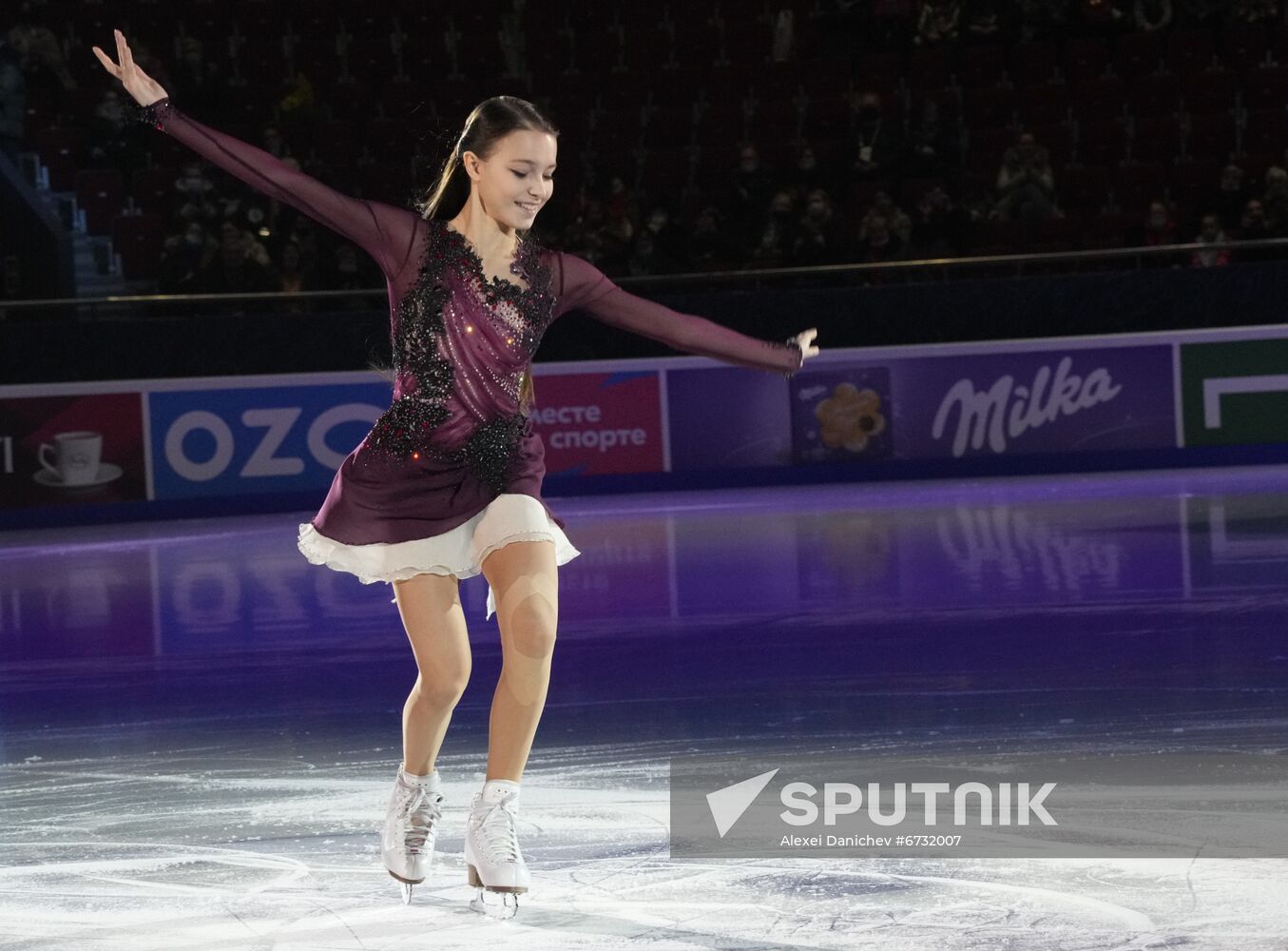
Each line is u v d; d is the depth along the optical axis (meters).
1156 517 29.36
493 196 9.45
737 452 40.44
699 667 17.64
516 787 9.30
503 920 9.30
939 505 33.78
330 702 16.77
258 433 39.44
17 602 26.00
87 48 49.19
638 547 29.14
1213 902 9.09
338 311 40.44
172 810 12.37
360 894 9.96
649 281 39.19
